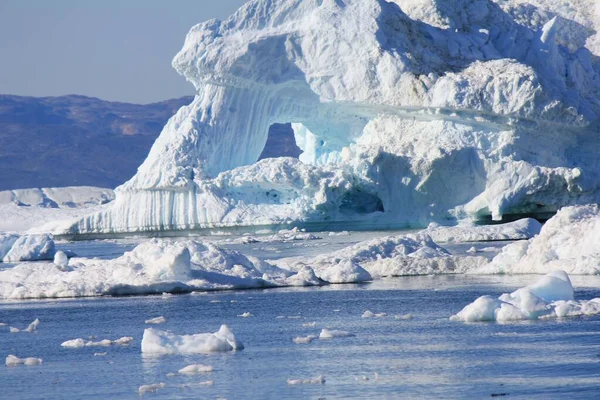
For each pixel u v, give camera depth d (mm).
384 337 71562
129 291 101562
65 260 116562
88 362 66250
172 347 68375
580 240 107562
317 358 64688
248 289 102750
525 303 76438
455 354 64250
